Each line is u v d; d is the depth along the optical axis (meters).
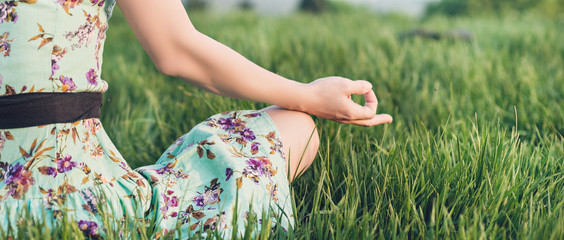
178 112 2.86
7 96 1.21
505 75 3.47
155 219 1.36
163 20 1.33
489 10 12.15
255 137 1.55
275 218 1.43
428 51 4.57
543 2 11.67
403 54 4.41
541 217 1.48
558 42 5.14
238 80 1.45
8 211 1.18
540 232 1.42
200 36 1.38
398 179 1.72
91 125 1.35
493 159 1.79
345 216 1.50
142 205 1.35
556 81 3.42
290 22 8.48
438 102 2.86
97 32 1.31
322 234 1.53
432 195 1.70
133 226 1.32
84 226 1.26
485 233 1.41
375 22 8.69
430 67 4.02
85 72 1.30
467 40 5.73
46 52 1.22
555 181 1.68
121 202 1.34
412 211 1.59
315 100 1.59
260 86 1.49
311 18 9.70
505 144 1.98
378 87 3.30
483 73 3.59
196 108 2.71
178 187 1.43
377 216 1.57
